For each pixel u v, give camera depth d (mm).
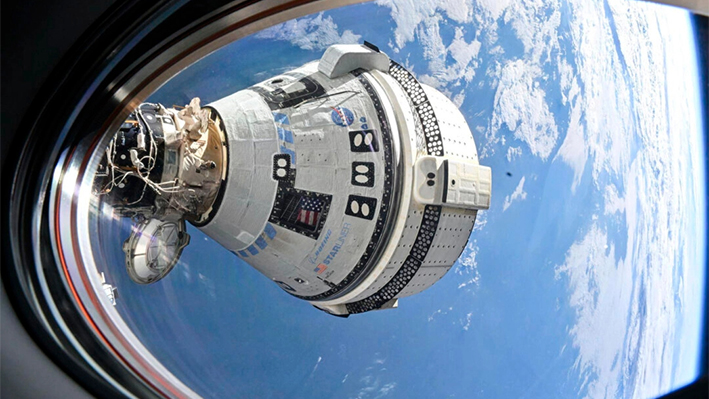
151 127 11711
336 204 13555
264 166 12945
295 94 13734
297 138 13258
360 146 13688
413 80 15172
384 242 14078
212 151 12719
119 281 12305
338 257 14078
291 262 14094
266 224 13391
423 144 14461
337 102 13883
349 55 14195
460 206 14508
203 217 13281
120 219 12008
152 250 12703
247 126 13008
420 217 14344
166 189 12078
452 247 15406
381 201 13812
